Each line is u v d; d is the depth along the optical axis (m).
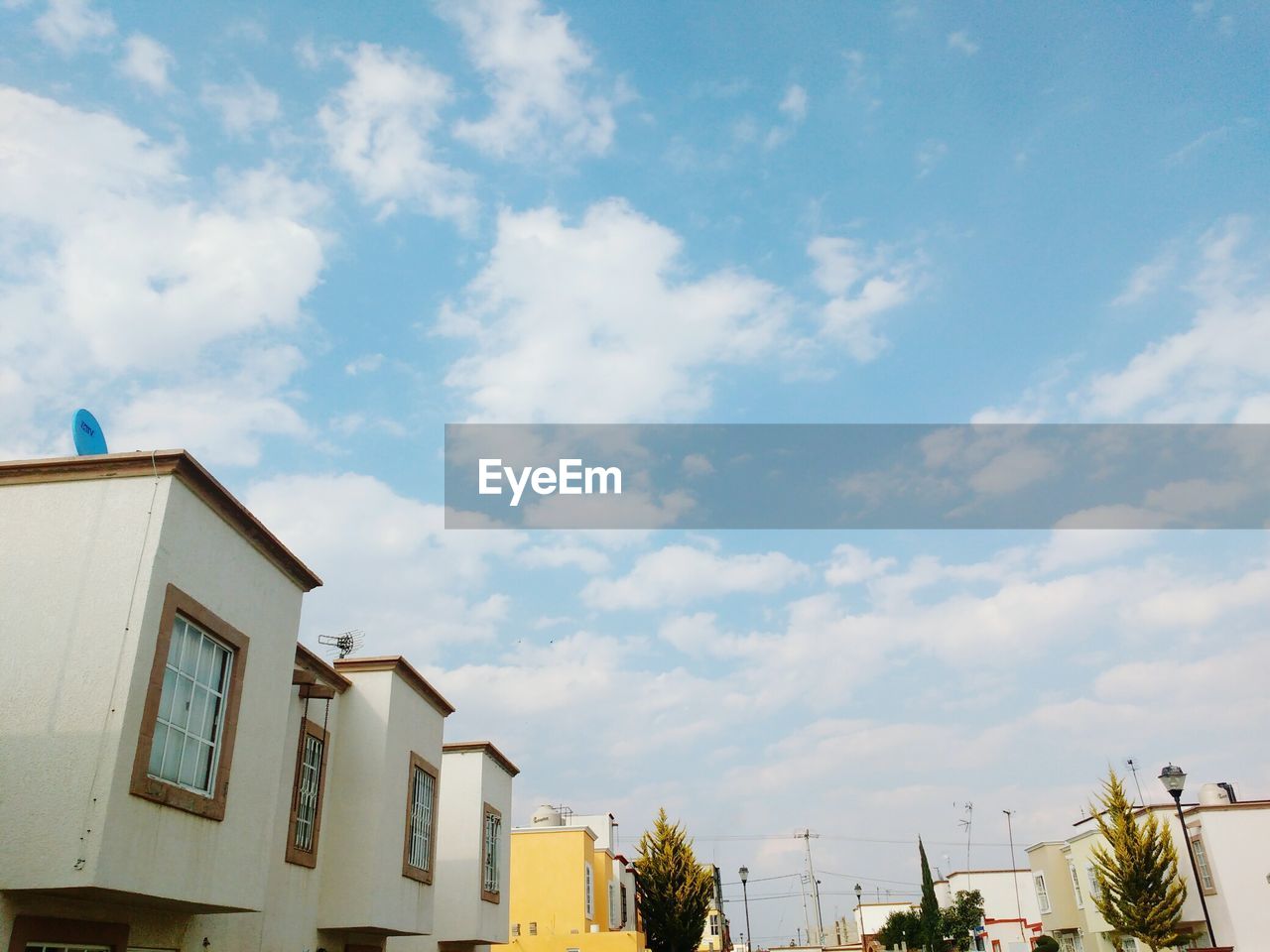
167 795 9.15
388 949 18.58
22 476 9.62
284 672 11.95
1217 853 30.17
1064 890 40.94
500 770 23.92
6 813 8.30
